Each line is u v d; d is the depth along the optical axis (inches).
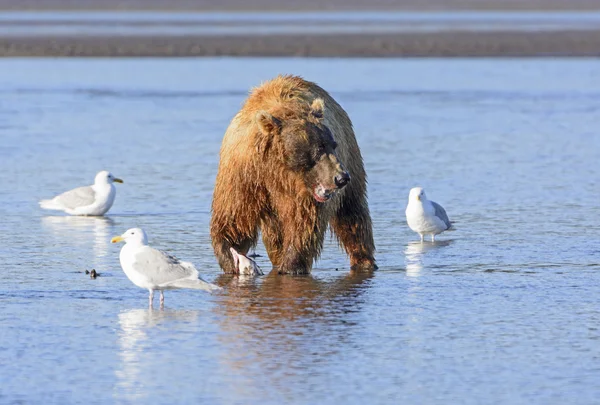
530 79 5743.1
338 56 6998.0
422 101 4813.0
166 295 1774.1
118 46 7440.9
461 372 1374.3
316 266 2050.9
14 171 3100.4
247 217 1924.2
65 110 4466.0
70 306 1692.9
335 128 1971.0
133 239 1667.1
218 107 4601.4
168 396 1288.1
